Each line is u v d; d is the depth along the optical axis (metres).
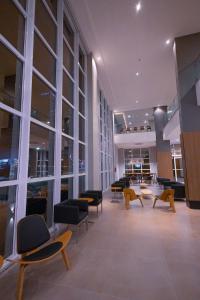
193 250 3.04
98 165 7.75
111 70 8.45
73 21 5.75
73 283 2.18
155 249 3.09
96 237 3.65
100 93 10.41
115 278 2.28
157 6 5.20
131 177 17.27
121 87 10.26
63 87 5.22
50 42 4.57
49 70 4.59
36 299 1.92
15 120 3.03
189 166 6.05
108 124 13.00
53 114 4.39
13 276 2.35
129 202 6.74
